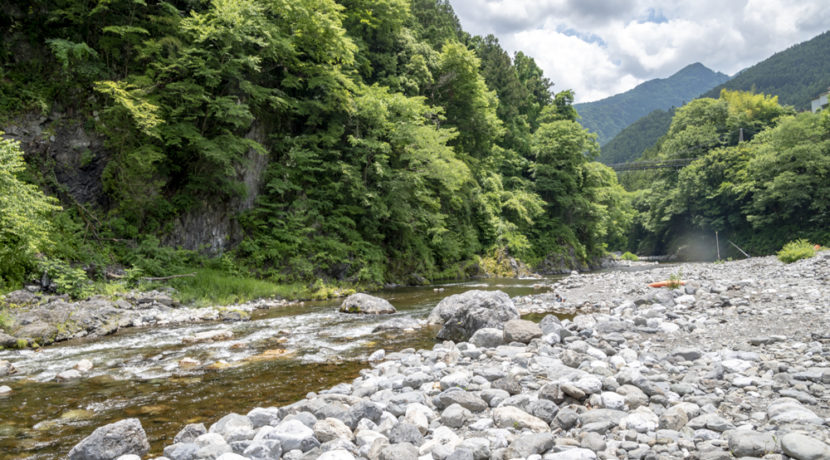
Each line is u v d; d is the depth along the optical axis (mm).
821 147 45812
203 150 16875
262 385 6051
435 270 28562
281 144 21812
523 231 42844
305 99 22453
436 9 46312
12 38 15828
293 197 21781
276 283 18516
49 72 16172
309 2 20672
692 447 3385
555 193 46656
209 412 5059
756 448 3137
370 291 20109
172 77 17609
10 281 11398
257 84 20938
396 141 24734
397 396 5004
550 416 4195
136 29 16203
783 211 49000
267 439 3828
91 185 16125
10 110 14938
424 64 31984
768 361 5402
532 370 5738
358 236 22703
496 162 43406
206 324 11250
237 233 19328
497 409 4336
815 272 13484
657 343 7129
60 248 13484
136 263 15188
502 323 8672
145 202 16688
